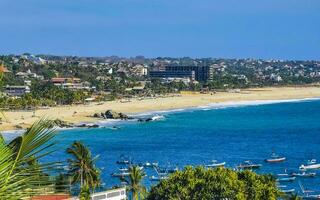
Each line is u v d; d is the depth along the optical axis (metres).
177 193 80.38
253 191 81.25
